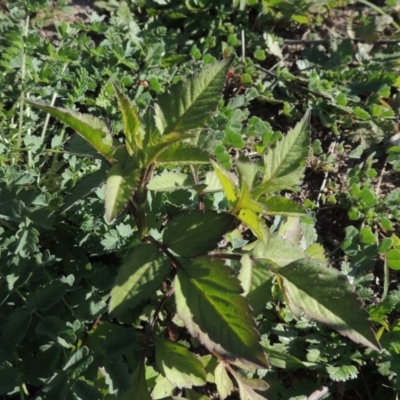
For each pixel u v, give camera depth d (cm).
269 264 36
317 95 57
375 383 44
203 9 60
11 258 40
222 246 44
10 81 52
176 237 35
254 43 60
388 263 47
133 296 33
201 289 33
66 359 37
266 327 43
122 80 53
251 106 57
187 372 36
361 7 66
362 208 51
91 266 42
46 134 52
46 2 54
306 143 37
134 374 36
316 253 43
